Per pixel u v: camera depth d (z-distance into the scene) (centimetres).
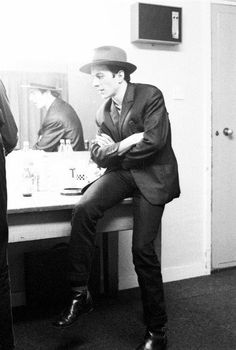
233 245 314
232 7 298
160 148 179
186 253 298
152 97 183
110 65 185
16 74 238
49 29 245
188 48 287
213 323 221
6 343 163
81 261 179
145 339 186
